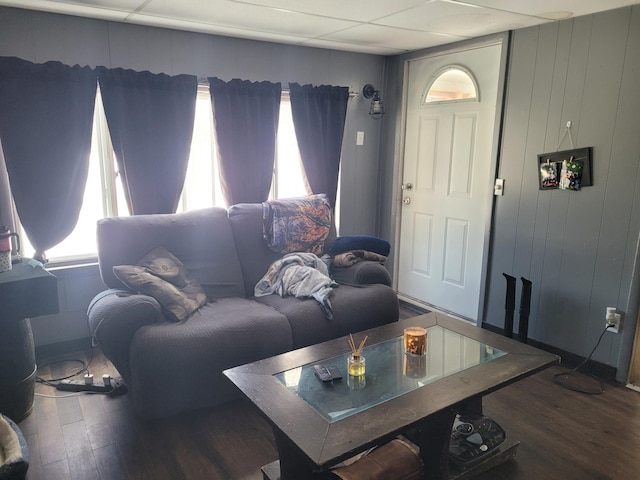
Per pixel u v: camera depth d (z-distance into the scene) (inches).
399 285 170.2
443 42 137.8
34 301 88.9
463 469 75.7
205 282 115.0
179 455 83.2
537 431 90.3
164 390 89.8
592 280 111.3
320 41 136.7
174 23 116.0
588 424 92.7
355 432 58.5
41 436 87.4
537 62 117.0
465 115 139.7
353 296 115.0
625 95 101.7
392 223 166.7
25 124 106.0
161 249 110.7
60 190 112.2
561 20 111.0
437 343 86.2
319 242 133.7
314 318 106.3
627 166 102.8
